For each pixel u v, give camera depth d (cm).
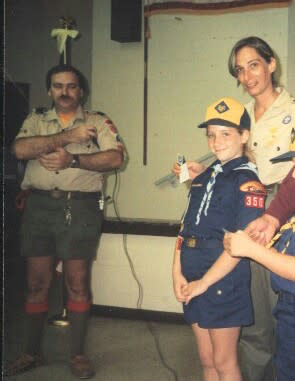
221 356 163
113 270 307
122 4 326
